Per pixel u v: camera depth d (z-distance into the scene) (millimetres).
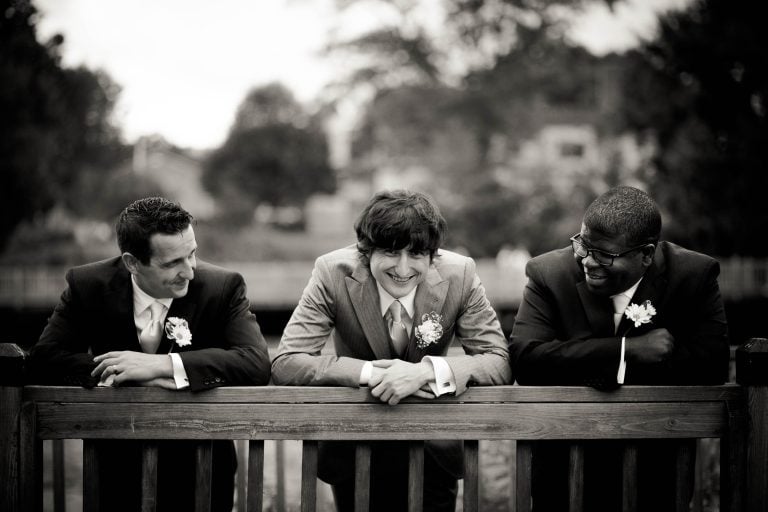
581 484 2498
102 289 2596
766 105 15398
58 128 20016
